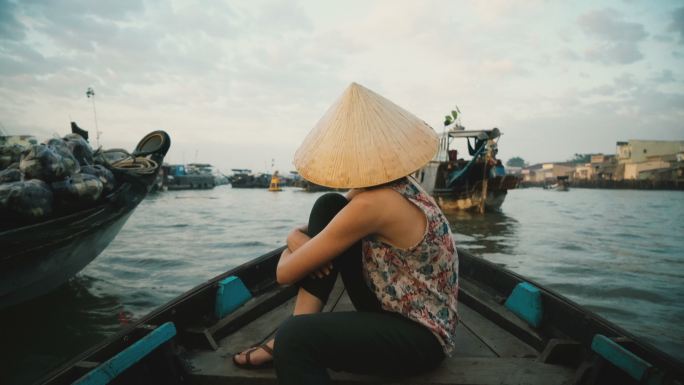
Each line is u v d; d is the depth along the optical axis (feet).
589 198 120.57
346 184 4.30
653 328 15.49
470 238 38.11
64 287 19.53
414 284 4.67
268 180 184.03
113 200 18.08
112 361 4.70
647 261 27.07
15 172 14.37
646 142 197.47
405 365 4.65
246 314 8.17
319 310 5.08
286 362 4.32
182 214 59.93
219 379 5.60
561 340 6.23
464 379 5.31
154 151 22.38
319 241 4.41
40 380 4.66
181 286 20.02
